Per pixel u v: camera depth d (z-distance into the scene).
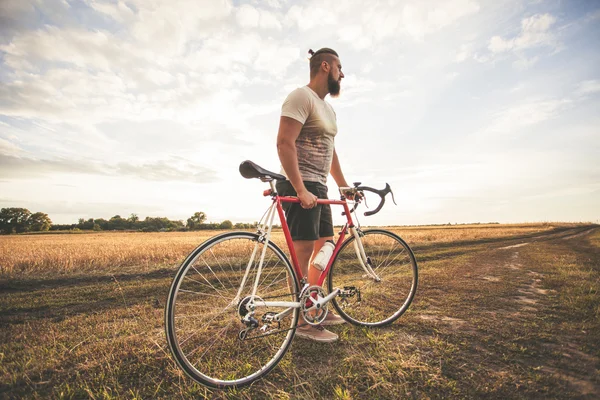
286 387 1.53
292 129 1.96
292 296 1.92
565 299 2.96
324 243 2.27
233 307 1.81
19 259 7.55
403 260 2.69
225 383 1.52
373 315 2.44
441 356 1.77
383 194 2.58
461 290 3.54
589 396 1.33
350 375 1.58
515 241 15.52
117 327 2.42
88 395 1.44
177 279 1.50
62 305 3.46
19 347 2.05
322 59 2.25
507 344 1.92
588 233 23.44
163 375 1.63
